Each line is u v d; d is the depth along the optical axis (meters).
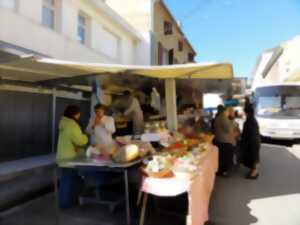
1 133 6.21
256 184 5.94
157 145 4.60
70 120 4.40
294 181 6.18
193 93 10.07
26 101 6.88
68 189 4.48
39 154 7.25
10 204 4.43
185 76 5.75
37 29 6.83
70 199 4.51
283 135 11.16
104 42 10.57
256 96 12.23
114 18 10.44
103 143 4.27
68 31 8.13
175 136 5.23
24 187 5.15
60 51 7.73
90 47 9.41
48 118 7.56
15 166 5.86
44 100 7.43
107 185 4.99
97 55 9.80
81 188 4.91
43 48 7.05
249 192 5.38
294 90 11.63
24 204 4.52
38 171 5.87
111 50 11.14
